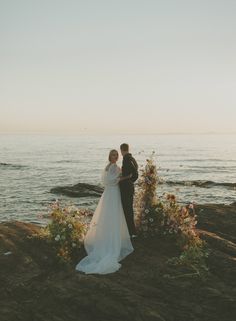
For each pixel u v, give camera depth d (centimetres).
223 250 1112
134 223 1170
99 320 866
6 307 884
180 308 889
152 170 1210
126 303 877
